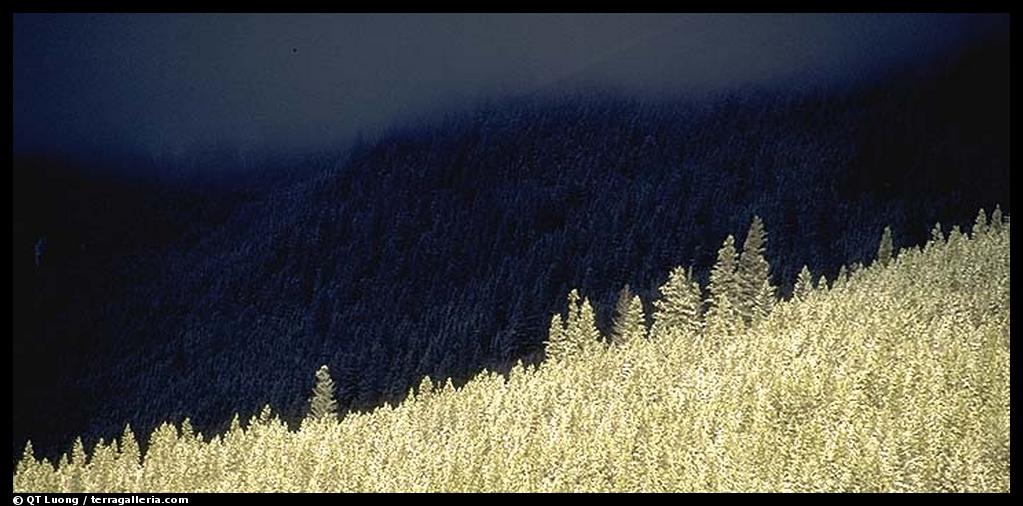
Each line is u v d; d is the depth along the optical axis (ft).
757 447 324.80
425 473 342.85
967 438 319.47
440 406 411.54
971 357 375.25
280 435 396.57
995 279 455.63
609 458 334.65
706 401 374.43
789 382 361.71
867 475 305.32
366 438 388.16
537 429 375.45
